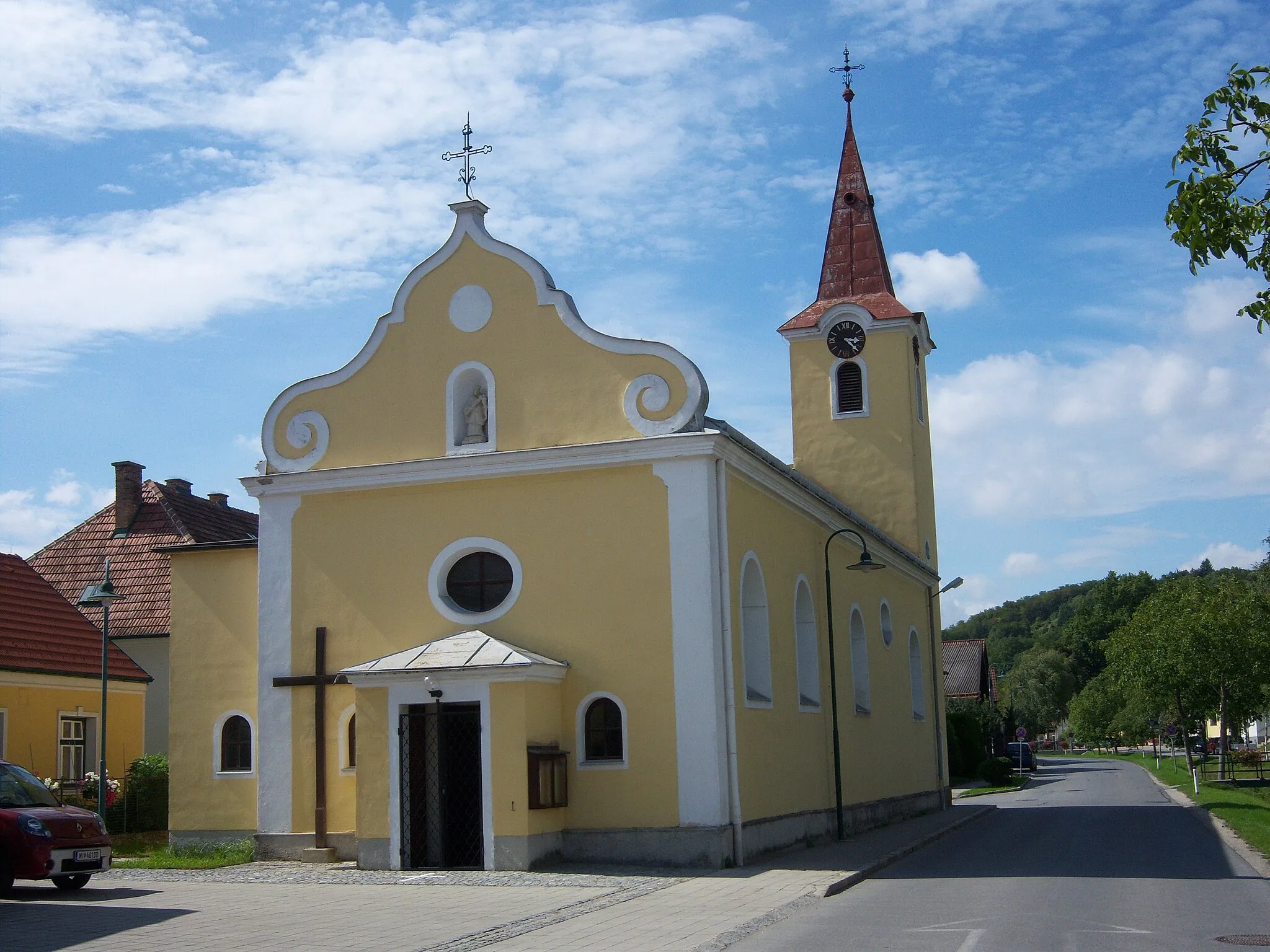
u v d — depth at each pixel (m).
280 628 21.02
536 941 11.75
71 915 13.90
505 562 20.09
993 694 84.75
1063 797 41.44
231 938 12.16
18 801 16.19
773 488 21.92
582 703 19.06
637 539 19.17
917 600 35.75
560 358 20.14
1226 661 46.41
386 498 20.75
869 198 37.88
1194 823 27.75
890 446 34.91
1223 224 10.41
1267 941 11.40
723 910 13.82
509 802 17.84
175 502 39.22
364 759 18.75
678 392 19.42
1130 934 11.85
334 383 21.44
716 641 18.70
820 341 35.84
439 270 21.12
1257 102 10.33
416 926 12.83
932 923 12.77
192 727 22.17
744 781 18.98
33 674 28.84
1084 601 142.62
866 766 27.67
